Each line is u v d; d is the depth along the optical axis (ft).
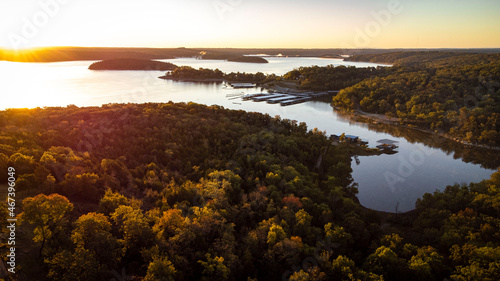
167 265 170.19
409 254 227.40
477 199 300.20
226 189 299.38
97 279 161.38
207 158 387.34
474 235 236.84
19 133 377.91
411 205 370.94
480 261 204.03
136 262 187.32
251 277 203.41
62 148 350.02
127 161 360.28
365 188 414.41
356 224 266.36
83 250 165.99
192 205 272.92
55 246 180.96
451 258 223.92
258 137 466.29
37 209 172.24
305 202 292.20
